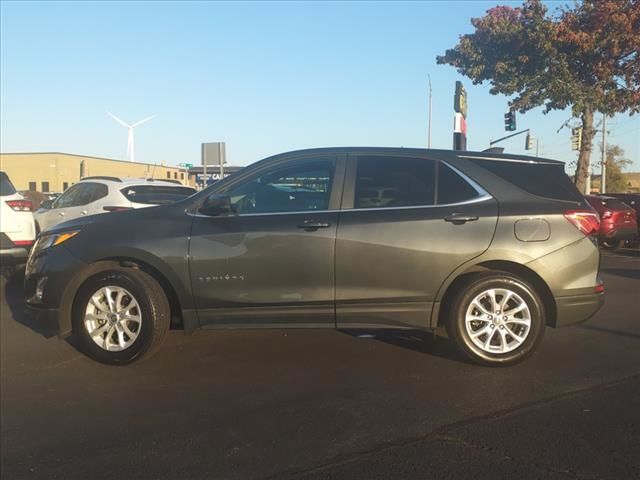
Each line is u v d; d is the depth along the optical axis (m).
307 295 4.74
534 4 18.22
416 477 3.14
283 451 3.48
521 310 4.70
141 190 9.72
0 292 8.60
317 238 4.70
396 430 3.71
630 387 4.38
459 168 4.85
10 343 5.75
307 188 4.93
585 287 4.70
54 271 4.96
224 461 3.38
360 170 4.93
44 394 4.43
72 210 9.93
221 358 5.18
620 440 3.52
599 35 17.42
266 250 4.73
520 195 4.77
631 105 18.44
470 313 4.75
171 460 3.40
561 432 3.63
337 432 3.71
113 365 5.00
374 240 4.66
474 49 19.75
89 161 61.06
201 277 4.78
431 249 4.65
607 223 14.28
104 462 3.40
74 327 5.00
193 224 4.86
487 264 4.75
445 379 4.59
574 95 17.94
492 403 4.11
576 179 19.72
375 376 4.69
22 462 3.42
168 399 4.29
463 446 3.47
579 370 4.76
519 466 3.23
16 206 8.49
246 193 4.98
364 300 4.72
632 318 6.58
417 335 5.81
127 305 4.92
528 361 5.00
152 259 4.80
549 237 4.65
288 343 5.59
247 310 4.80
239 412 4.04
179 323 5.30
